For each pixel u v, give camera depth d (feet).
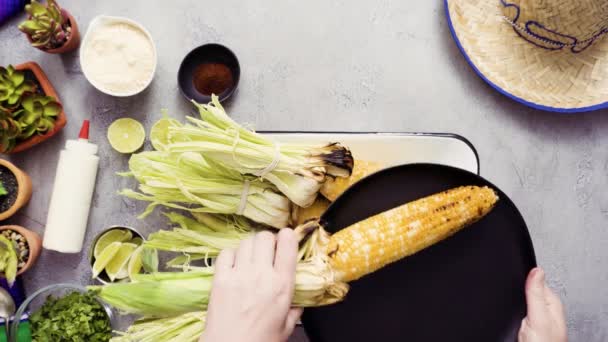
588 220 3.80
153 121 3.73
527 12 3.34
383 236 2.74
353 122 3.77
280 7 3.78
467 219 2.83
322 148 3.06
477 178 2.82
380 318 2.93
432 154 3.34
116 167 3.71
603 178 3.81
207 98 3.67
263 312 2.29
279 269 2.41
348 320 2.94
